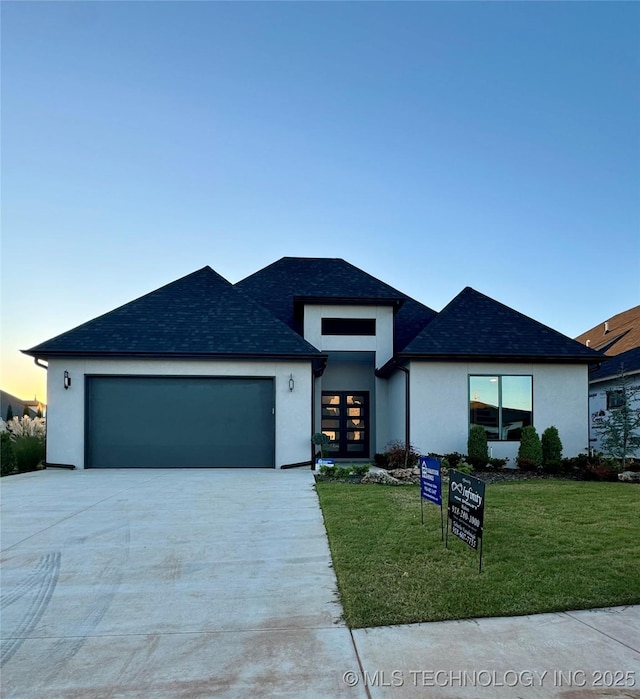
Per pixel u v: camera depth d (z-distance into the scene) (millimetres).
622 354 17656
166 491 9023
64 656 3150
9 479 10609
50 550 5445
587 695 2631
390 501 7777
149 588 4324
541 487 9266
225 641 3326
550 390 13375
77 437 12375
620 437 12648
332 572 4691
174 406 12680
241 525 6484
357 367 16922
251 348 12773
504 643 3209
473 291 15680
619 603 3807
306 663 3006
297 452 12727
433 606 3762
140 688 2760
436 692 2672
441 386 13180
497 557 4867
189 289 14703
